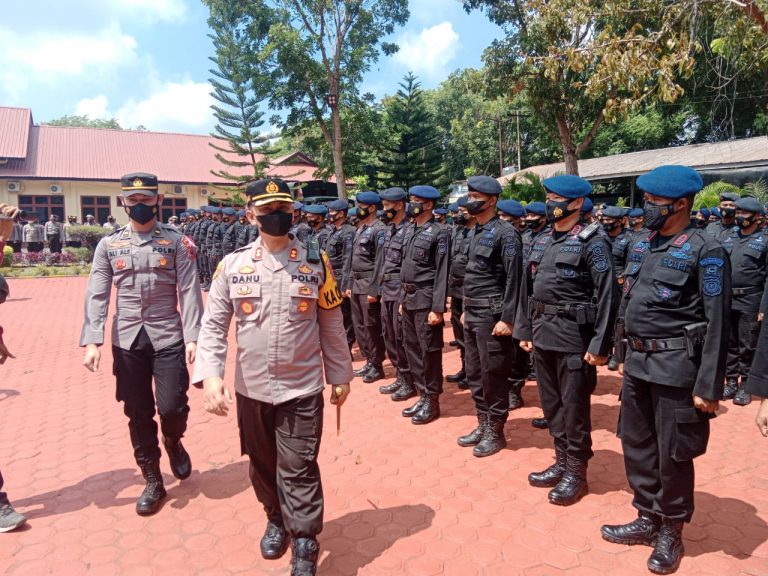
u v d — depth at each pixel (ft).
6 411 18.86
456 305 20.72
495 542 10.88
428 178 106.63
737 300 19.08
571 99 58.03
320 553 10.60
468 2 61.36
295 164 115.65
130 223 12.35
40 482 13.65
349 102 90.17
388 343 20.18
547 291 12.38
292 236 10.14
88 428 17.24
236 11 84.33
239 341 9.77
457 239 20.66
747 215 19.34
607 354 11.62
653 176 9.93
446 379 21.99
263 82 83.66
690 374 9.62
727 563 10.11
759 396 8.79
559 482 12.65
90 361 11.57
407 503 12.37
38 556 10.64
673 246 9.91
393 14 85.76
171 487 13.33
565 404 12.30
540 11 43.96
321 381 10.00
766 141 64.28
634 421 10.46
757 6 28.40
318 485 9.73
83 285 56.29
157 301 12.11
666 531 10.14
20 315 38.99
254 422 9.78
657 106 91.04
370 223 21.84
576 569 10.04
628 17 39.32
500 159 132.05
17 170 87.76
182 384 12.24
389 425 17.03
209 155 105.60
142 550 10.80
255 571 10.14
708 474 13.61
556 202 12.34
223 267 9.92
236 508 12.32
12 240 73.20
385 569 10.10
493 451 14.82
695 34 31.68
